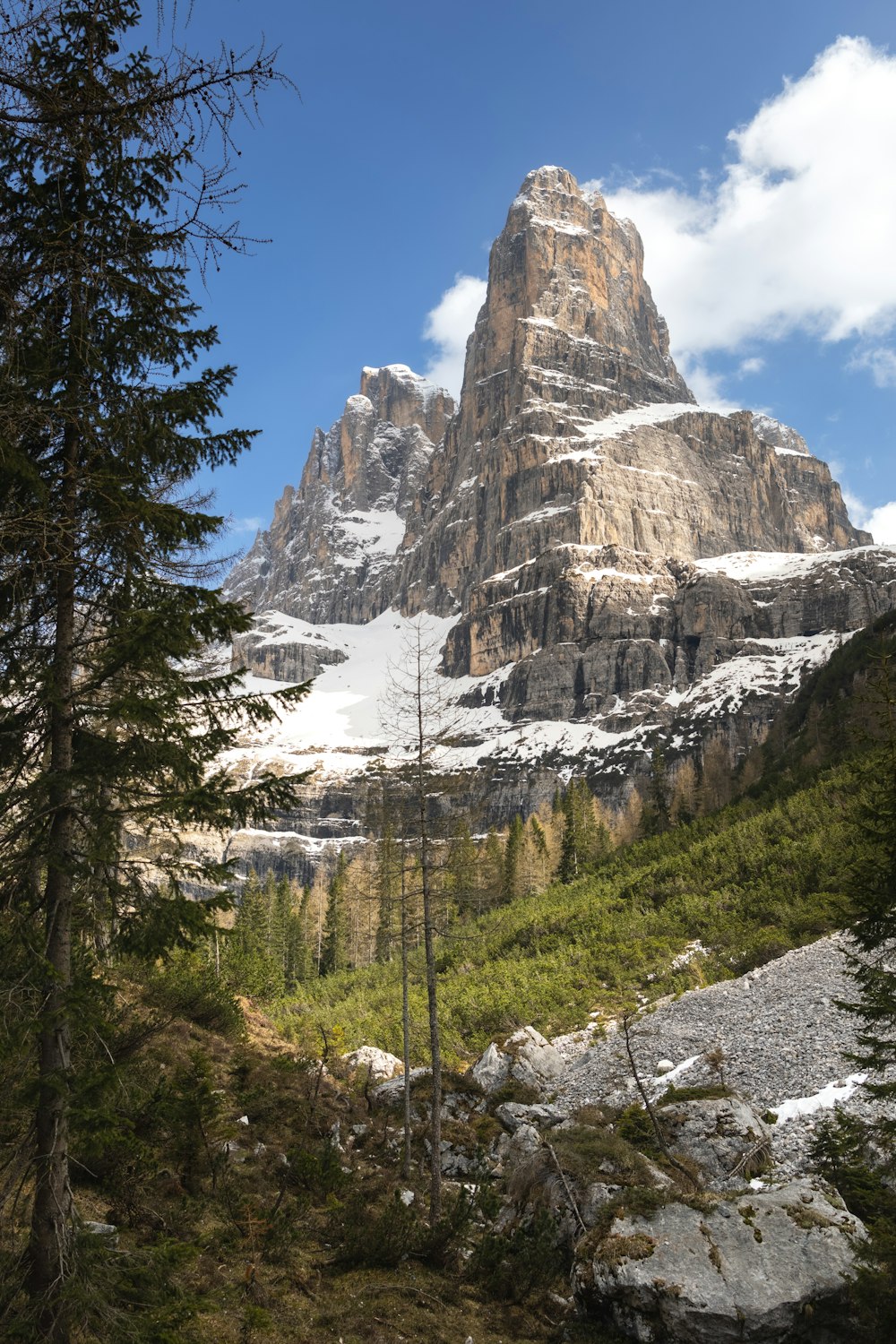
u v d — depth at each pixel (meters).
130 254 8.46
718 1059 25.78
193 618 9.18
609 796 185.00
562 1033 40.62
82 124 7.17
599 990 45.06
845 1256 13.21
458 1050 42.28
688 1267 13.23
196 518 9.37
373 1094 26.31
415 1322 13.16
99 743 9.05
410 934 23.83
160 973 24.14
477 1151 22.72
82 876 8.76
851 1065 22.86
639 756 194.88
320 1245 15.41
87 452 8.98
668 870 59.47
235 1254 13.48
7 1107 8.55
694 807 87.56
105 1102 8.38
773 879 49.16
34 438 8.75
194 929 8.92
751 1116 19.69
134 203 8.74
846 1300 12.67
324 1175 17.73
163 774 9.28
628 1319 13.16
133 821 9.26
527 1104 26.22
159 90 6.71
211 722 9.38
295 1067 24.47
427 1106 25.64
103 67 7.25
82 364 8.70
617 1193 16.16
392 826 22.81
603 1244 14.06
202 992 24.73
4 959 8.26
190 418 9.45
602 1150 18.34
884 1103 19.64
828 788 57.66
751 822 60.75
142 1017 20.80
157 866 9.36
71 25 7.71
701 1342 12.43
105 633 9.11
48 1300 7.71
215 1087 20.55
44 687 8.71
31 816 8.56
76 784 8.64
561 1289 15.52
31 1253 8.02
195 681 9.27
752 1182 17.83
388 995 58.19
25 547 8.44
